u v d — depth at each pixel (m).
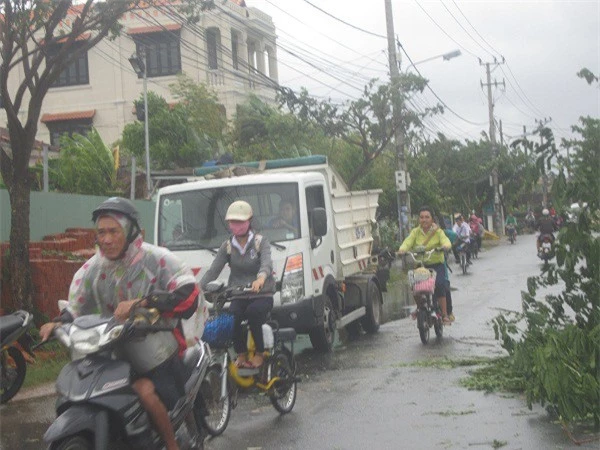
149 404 5.40
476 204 59.31
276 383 8.41
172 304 5.46
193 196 12.65
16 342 9.83
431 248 13.29
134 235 5.55
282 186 12.45
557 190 8.56
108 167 22.70
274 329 8.64
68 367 5.31
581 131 8.51
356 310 14.27
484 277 26.23
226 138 31.55
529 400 7.96
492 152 58.03
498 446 6.99
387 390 9.57
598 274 8.42
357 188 33.38
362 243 15.55
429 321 13.04
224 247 9.04
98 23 13.66
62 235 15.70
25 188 12.87
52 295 13.48
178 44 37.75
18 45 12.73
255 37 40.75
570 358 7.61
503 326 9.20
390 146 39.59
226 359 7.95
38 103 12.83
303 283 12.14
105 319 5.40
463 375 10.22
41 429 8.62
